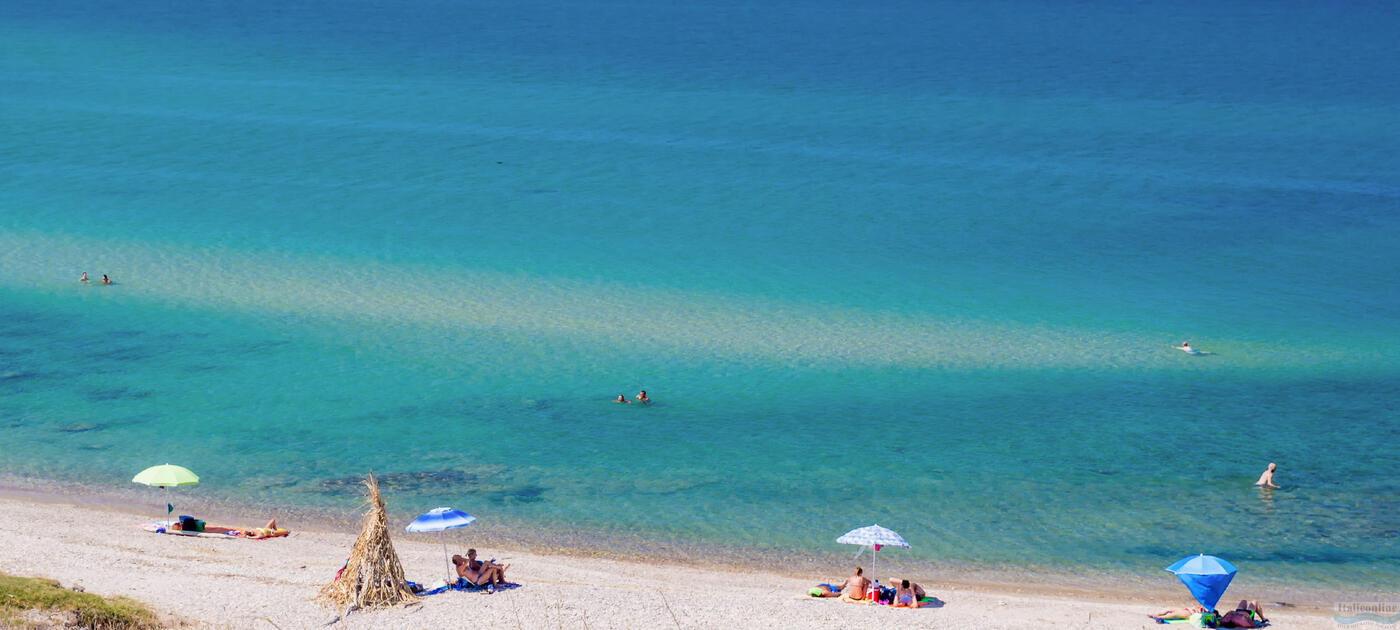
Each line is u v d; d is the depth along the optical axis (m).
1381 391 45.19
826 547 30.58
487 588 25.38
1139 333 53.06
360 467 35.88
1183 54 166.38
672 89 129.00
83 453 36.28
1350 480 35.88
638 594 25.52
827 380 45.56
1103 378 46.47
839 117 112.62
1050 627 24.36
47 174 82.06
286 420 39.94
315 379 44.38
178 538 29.38
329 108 112.62
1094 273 63.72
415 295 56.50
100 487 33.62
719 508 33.16
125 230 67.56
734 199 80.12
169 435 38.16
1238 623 24.77
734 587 27.28
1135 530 31.86
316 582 25.62
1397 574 29.00
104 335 49.03
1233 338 52.41
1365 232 73.00
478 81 132.88
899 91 129.38
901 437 39.50
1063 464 37.06
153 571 25.91
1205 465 37.09
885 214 76.56
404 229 70.12
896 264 64.81
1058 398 43.88
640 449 37.91
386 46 165.50
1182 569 25.38
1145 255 67.62
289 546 29.19
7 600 21.19
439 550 29.58
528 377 45.06
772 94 126.38
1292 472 36.56
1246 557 30.02
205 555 27.84
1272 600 27.28
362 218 72.56
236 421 39.72
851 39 183.38
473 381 44.53
